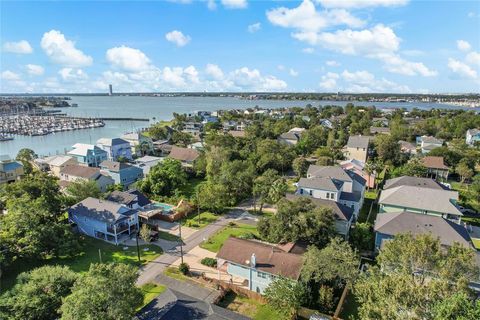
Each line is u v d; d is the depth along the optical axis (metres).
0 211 57.84
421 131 141.38
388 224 44.34
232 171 71.00
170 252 46.78
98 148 100.25
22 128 186.75
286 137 129.25
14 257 40.97
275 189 57.31
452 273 23.59
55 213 52.75
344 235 48.03
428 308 20.69
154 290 37.12
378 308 22.41
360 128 150.75
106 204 53.19
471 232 52.06
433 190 53.88
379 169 82.94
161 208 62.03
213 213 61.66
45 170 89.88
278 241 45.31
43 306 28.47
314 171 69.38
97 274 27.11
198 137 145.75
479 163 89.50
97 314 24.61
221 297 35.62
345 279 33.56
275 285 32.22
